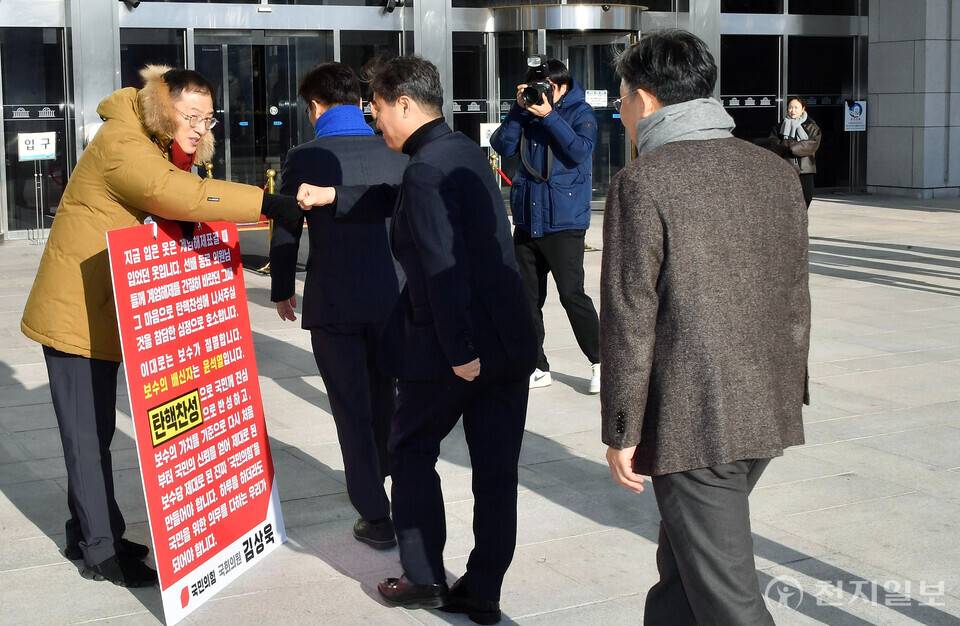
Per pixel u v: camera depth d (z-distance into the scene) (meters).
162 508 3.71
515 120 6.52
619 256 2.71
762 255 2.77
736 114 19.84
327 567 4.20
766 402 2.76
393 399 4.65
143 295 3.70
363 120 4.51
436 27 16.66
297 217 3.98
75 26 14.61
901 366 7.29
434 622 3.72
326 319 4.34
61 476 5.28
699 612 2.80
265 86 16.16
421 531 3.77
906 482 5.01
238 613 3.80
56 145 14.80
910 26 19.61
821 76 20.41
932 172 19.73
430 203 3.48
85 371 3.96
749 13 19.62
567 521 4.61
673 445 2.73
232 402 4.15
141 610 3.83
